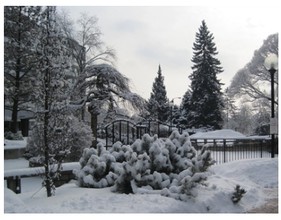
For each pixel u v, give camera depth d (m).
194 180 6.86
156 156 7.97
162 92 63.91
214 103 46.19
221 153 18.64
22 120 29.59
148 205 6.26
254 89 45.31
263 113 45.41
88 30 32.84
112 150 9.10
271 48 43.47
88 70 24.36
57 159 8.98
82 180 8.09
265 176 10.33
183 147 8.44
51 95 7.76
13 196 6.31
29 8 20.25
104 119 23.36
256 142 19.92
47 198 7.09
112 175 7.89
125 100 24.70
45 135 7.70
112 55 31.86
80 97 23.86
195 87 47.78
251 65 45.34
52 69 7.79
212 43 49.09
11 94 22.94
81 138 14.63
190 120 47.62
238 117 57.12
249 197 7.83
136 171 7.30
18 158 18.81
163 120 53.75
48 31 8.03
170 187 7.05
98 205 6.27
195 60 49.16
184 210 6.46
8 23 21.97
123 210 5.96
